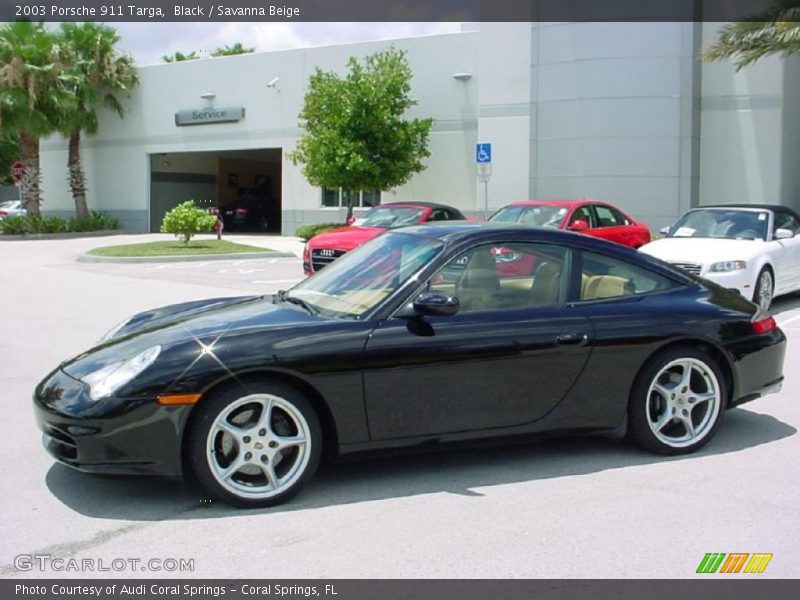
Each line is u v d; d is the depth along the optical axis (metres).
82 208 33.88
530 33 23.05
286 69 29.08
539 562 3.83
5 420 6.24
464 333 4.82
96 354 4.81
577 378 5.07
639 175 21.77
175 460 4.34
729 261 10.79
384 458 5.34
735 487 4.81
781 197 21.95
